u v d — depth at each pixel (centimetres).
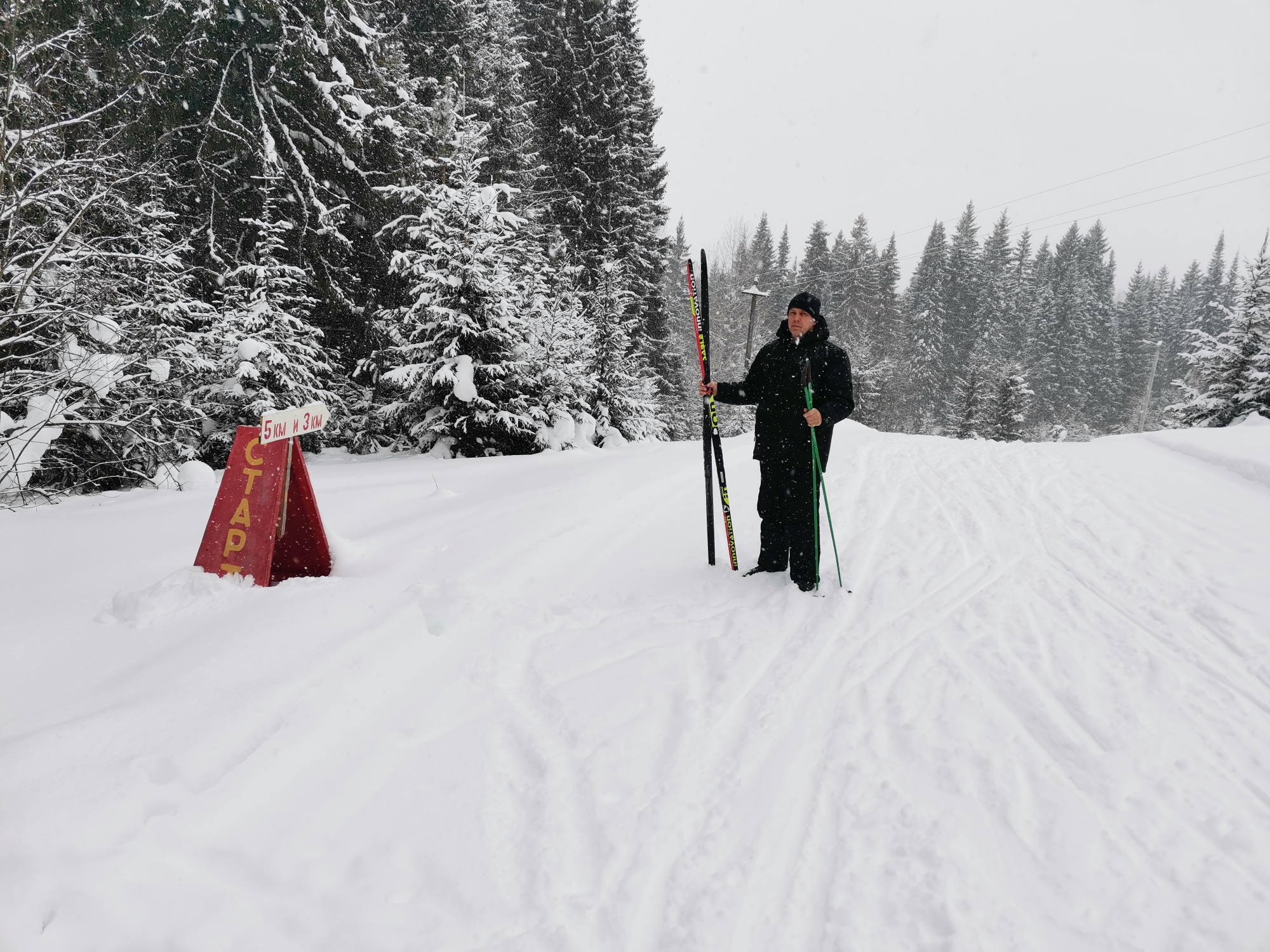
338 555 351
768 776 205
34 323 588
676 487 574
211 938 144
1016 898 159
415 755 211
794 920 156
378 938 150
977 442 882
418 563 354
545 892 163
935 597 338
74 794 160
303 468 325
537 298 1019
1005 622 307
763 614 316
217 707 203
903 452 774
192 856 159
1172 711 233
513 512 458
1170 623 302
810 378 332
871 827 183
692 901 162
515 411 944
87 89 855
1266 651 272
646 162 2352
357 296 1201
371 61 1105
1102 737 219
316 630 257
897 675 261
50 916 136
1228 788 195
